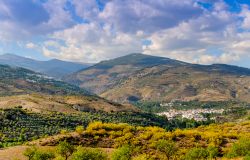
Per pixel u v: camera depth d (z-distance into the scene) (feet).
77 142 284.41
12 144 331.36
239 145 248.32
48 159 222.89
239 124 440.86
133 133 309.63
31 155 226.38
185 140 300.61
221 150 275.59
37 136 449.06
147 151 268.00
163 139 270.05
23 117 583.58
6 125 496.64
